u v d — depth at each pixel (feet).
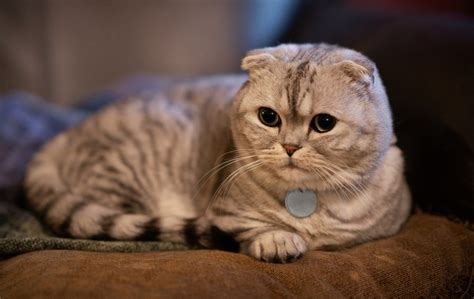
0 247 1.55
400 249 1.56
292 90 1.52
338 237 1.63
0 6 3.51
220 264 1.41
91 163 1.97
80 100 3.45
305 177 1.56
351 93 1.53
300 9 2.81
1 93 3.65
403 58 1.87
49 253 1.52
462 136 1.67
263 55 1.59
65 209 1.78
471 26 1.87
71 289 1.32
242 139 1.64
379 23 2.16
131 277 1.35
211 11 3.39
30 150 2.35
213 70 3.51
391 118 1.67
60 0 3.53
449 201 1.72
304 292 1.37
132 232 1.66
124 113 2.08
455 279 1.57
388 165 1.67
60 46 3.63
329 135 1.51
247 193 1.65
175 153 1.94
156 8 3.51
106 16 3.57
